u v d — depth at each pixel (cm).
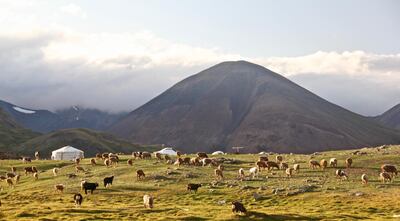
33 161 14575
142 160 12500
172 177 9419
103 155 13512
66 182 9550
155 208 6750
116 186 8756
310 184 8244
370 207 6631
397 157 10575
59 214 6188
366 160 10538
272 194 7738
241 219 5850
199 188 8388
